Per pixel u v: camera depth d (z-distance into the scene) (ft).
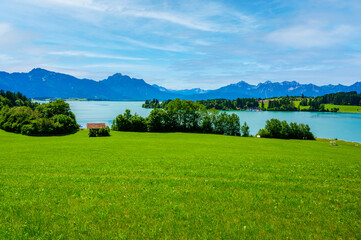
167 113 338.54
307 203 40.91
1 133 253.44
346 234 30.58
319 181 56.34
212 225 32.19
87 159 95.45
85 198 41.63
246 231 30.76
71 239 28.32
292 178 58.44
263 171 67.56
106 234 29.45
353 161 106.22
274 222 33.45
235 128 333.83
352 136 383.24
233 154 119.03
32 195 43.29
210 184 51.31
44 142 186.60
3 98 538.47
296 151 159.22
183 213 35.70
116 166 75.72
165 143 186.80
